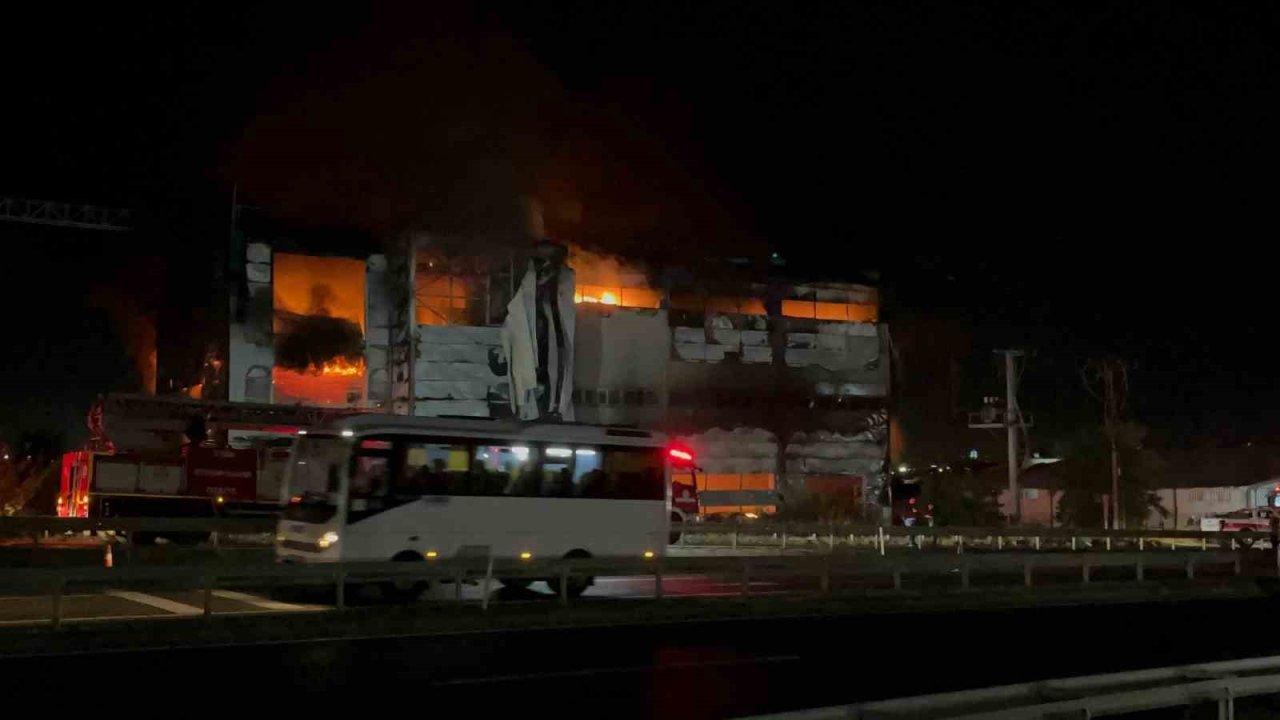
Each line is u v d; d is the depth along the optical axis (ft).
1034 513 192.03
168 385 162.91
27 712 32.19
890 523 164.66
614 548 69.92
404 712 32.81
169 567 46.98
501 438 67.10
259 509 110.01
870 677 40.01
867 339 178.70
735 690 37.04
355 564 51.57
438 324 143.33
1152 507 169.07
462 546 64.54
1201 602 72.64
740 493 165.89
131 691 35.53
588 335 159.02
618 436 71.51
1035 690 23.02
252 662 41.75
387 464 63.10
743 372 169.07
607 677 39.22
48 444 186.60
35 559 80.59
